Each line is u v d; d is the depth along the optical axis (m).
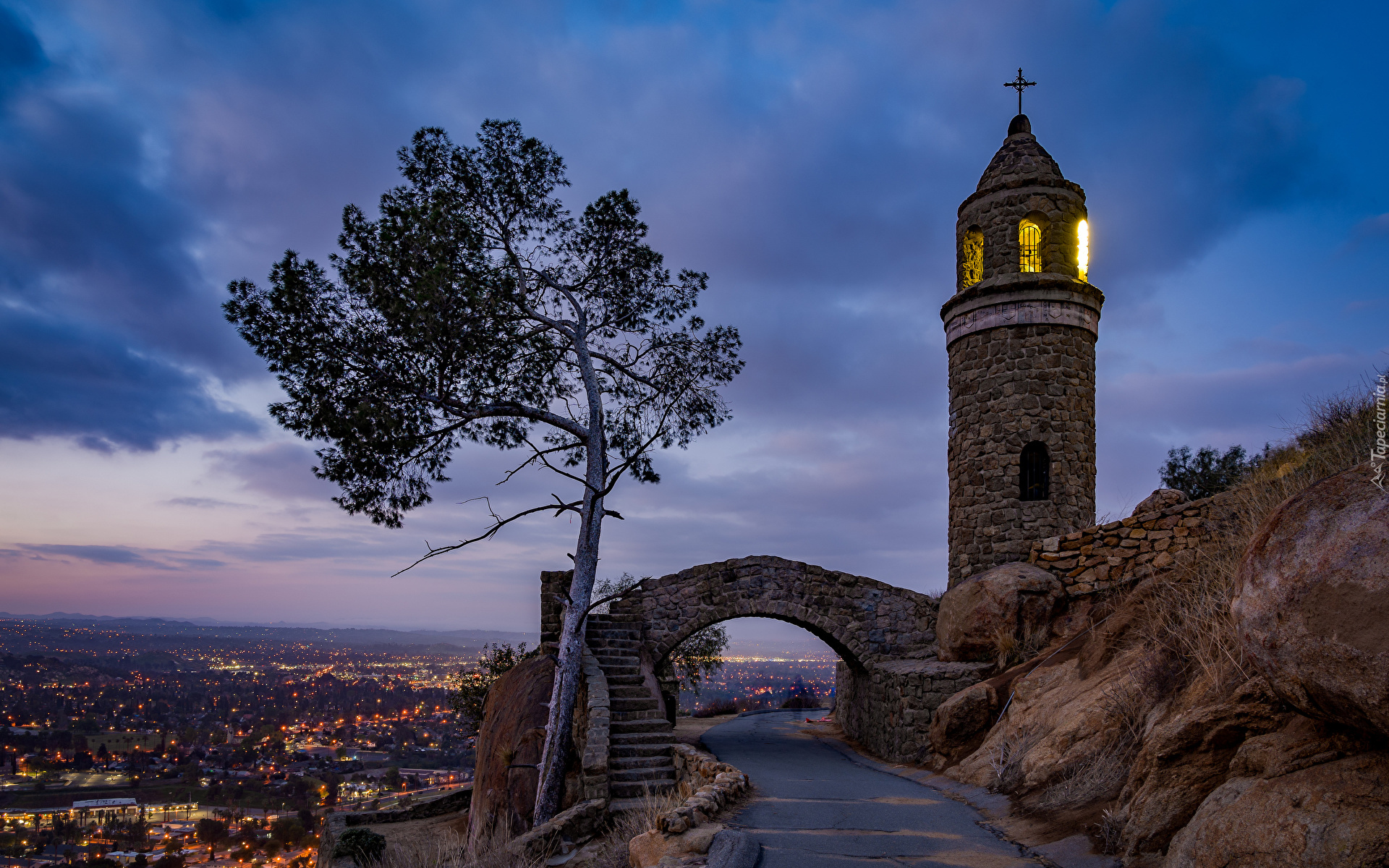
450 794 21.83
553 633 22.16
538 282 19.66
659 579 22.70
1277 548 5.50
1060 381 21.33
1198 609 9.75
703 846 8.44
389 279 16.34
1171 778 6.93
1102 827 7.64
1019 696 14.11
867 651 22.19
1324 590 4.98
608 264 20.11
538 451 19.08
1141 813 6.97
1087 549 18.36
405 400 16.97
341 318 16.55
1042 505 20.64
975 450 21.80
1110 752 9.73
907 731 17.59
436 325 16.12
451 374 17.02
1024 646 17.61
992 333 21.91
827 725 30.97
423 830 19.19
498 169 19.05
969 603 18.92
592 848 13.68
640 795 15.81
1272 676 5.52
